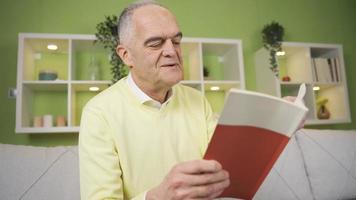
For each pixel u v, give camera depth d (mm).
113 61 2164
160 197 622
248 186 704
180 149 998
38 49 2320
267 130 581
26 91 2125
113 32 2172
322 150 1860
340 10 3104
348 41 3074
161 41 888
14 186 1343
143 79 950
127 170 910
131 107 985
